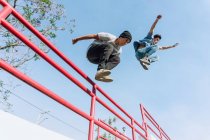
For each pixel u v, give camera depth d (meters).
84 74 3.90
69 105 3.38
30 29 2.85
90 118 3.94
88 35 4.01
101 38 4.05
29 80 2.66
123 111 5.55
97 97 4.27
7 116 2.88
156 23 5.67
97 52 4.08
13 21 10.97
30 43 2.72
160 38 5.89
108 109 4.66
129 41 4.12
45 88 2.92
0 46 12.30
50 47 3.17
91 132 3.88
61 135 3.65
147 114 7.70
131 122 6.01
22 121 3.05
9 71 2.41
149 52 5.76
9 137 2.81
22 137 2.97
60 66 3.23
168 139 9.95
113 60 4.11
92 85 4.21
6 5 2.51
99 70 3.85
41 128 3.31
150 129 7.60
